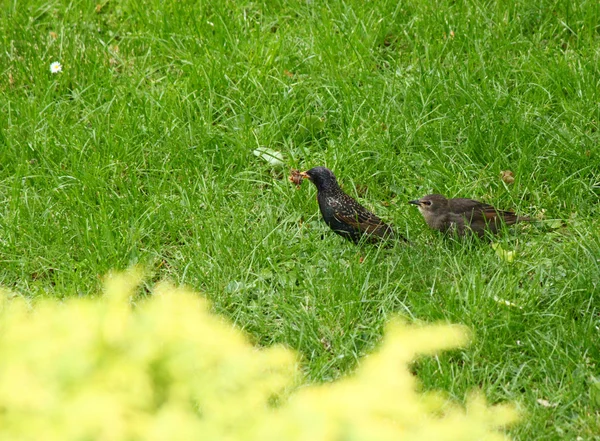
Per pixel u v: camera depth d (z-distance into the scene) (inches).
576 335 346.0
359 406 175.9
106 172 477.4
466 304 369.1
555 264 398.0
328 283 391.5
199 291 396.5
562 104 502.6
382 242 422.6
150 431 170.6
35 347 183.2
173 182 471.2
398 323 362.9
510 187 467.5
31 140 499.5
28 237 432.1
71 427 167.0
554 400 322.7
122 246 421.4
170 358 192.5
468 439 183.5
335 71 540.4
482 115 502.6
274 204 463.8
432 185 470.0
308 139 516.4
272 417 176.4
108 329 193.6
